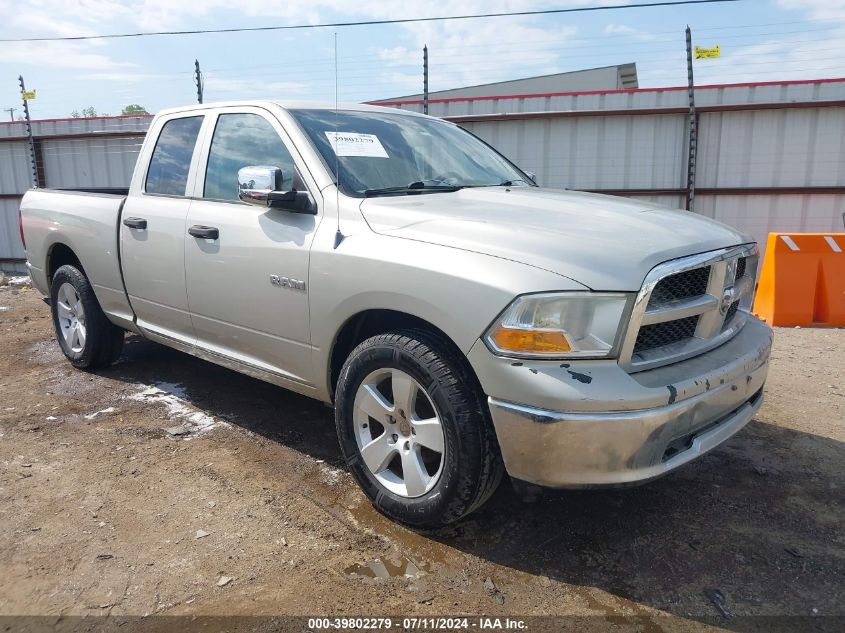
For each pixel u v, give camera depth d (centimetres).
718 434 268
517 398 236
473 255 253
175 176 410
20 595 244
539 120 1034
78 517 297
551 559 267
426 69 1045
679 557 269
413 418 278
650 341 256
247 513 301
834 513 304
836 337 638
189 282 380
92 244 461
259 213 340
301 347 321
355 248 288
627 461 233
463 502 260
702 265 259
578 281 232
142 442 379
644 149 1004
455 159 394
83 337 504
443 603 240
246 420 413
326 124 354
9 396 459
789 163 959
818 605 240
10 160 1270
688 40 948
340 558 267
